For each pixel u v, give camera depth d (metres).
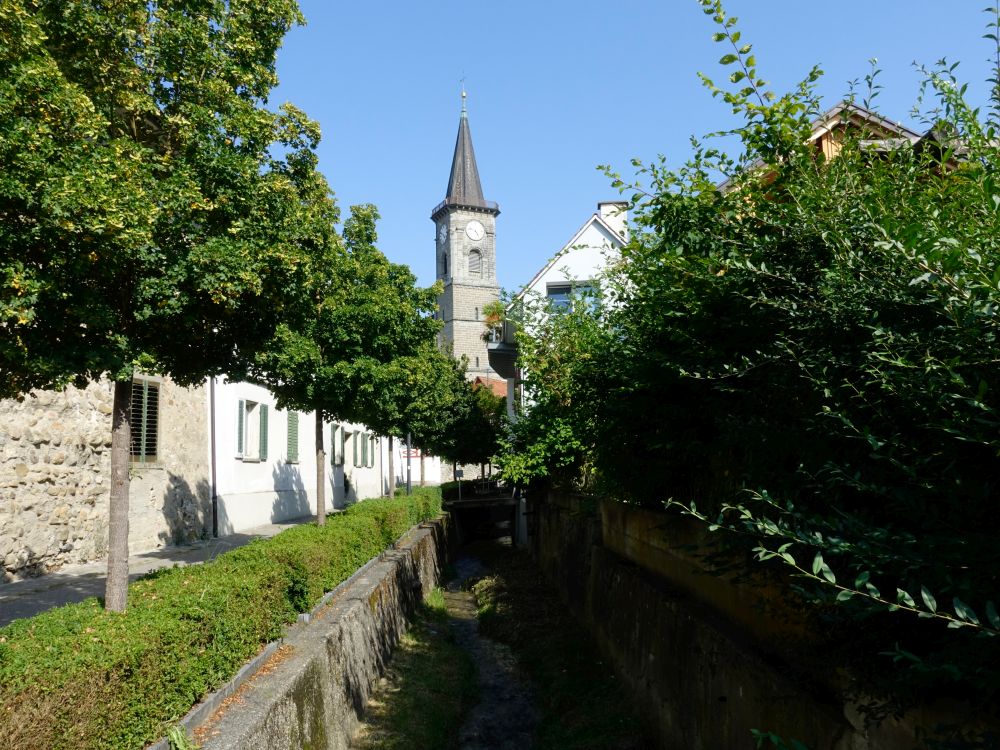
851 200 3.34
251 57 6.27
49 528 10.98
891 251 2.66
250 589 6.33
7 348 4.59
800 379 3.59
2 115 4.35
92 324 4.83
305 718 6.26
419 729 8.42
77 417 11.74
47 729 3.41
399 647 12.05
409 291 15.70
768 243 3.84
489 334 22.23
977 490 2.41
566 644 11.83
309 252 6.66
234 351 6.50
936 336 2.66
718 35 4.01
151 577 6.38
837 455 3.29
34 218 4.47
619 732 7.60
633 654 8.57
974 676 2.36
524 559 23.00
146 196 4.96
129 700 4.15
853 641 3.31
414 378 13.10
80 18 5.38
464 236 79.81
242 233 5.74
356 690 8.55
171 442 14.70
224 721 5.04
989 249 2.53
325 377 11.55
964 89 3.39
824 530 3.05
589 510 13.61
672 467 7.16
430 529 21.00
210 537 16.08
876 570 2.53
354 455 29.61
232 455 17.53
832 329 3.25
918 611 2.13
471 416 32.72
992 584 2.32
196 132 5.65
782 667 4.75
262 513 19.33
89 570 11.06
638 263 5.83
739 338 4.41
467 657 12.30
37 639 4.25
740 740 5.17
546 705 9.72
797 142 3.95
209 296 5.63
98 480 12.21
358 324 12.05
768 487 3.88
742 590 5.77
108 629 4.54
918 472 2.77
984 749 2.33
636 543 9.74
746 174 4.32
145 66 5.85
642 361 5.92
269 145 6.32
